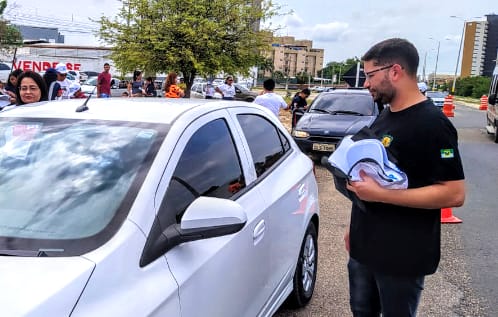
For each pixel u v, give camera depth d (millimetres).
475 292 4328
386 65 2383
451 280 4582
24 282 1639
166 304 1886
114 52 12406
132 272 1837
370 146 2311
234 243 2498
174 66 11570
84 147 2373
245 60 12250
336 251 5285
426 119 2311
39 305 1548
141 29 11461
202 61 11484
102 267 1760
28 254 1823
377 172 2268
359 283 2799
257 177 3107
